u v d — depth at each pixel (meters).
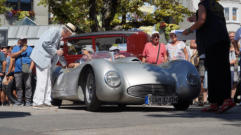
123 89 7.35
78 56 12.57
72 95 8.17
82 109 8.23
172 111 7.33
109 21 16.64
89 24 17.45
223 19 6.63
